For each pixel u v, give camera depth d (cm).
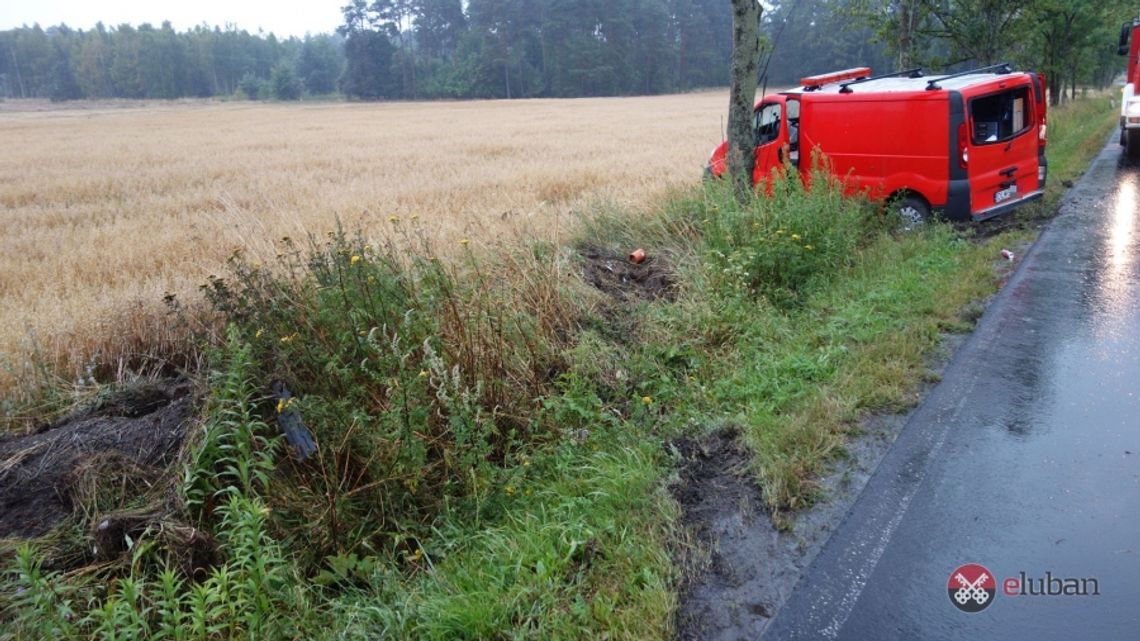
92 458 427
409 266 621
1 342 641
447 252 736
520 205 1202
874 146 972
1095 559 360
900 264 805
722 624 331
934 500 410
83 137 4144
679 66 10006
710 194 912
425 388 456
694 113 5009
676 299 711
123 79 13325
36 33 14025
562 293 653
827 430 475
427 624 329
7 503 406
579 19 9650
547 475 454
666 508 405
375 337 486
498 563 370
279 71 12444
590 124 4038
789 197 837
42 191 1909
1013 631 319
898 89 960
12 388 574
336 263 526
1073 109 2730
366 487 404
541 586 345
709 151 2211
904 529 388
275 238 901
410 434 421
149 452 441
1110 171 1462
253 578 342
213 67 14088
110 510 402
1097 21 2562
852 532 388
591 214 951
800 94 1033
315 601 369
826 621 330
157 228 1262
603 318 658
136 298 706
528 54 10394
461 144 2938
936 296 715
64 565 372
